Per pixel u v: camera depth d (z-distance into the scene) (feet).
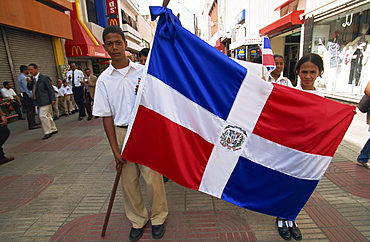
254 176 6.64
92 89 24.07
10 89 25.44
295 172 6.52
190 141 6.36
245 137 6.47
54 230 7.58
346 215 7.73
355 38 21.53
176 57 6.17
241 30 51.26
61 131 20.44
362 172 10.49
